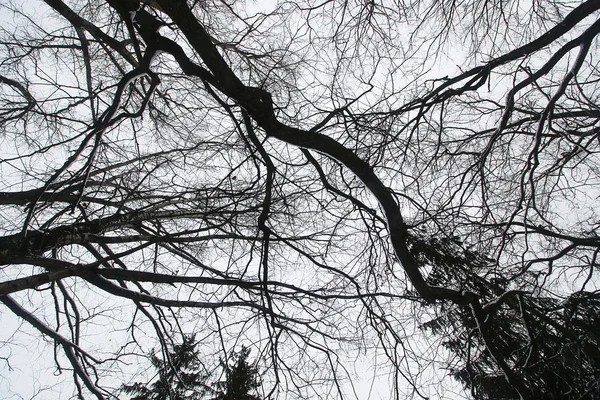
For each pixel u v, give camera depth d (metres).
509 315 5.89
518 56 5.11
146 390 8.43
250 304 6.28
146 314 7.11
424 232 6.68
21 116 6.71
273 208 7.26
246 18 7.11
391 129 6.12
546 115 4.85
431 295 5.43
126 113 5.19
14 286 5.41
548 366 5.31
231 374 6.48
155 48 5.23
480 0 6.03
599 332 5.12
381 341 5.96
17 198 6.27
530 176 5.07
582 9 4.78
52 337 6.63
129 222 6.83
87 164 5.38
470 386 6.07
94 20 7.46
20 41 7.08
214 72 5.00
